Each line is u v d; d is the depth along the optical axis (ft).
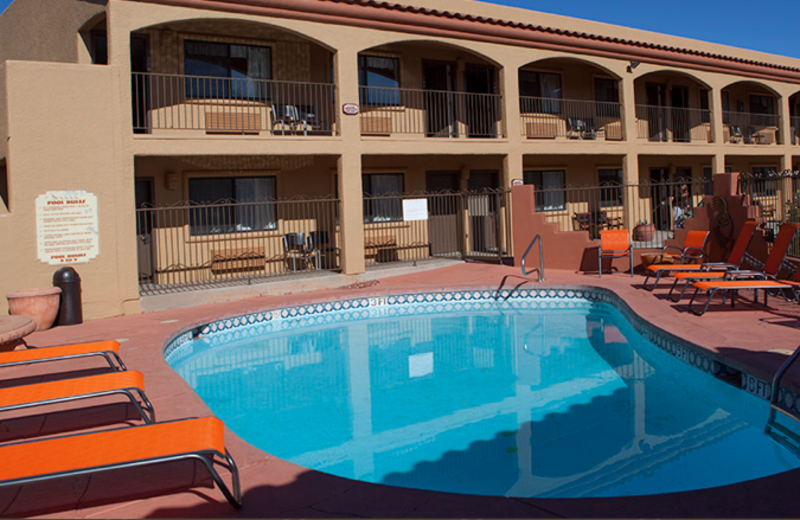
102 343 18.21
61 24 37.93
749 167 71.92
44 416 15.37
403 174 50.65
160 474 11.63
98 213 31.40
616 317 31.48
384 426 16.98
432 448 15.16
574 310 34.01
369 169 48.60
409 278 41.50
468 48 44.83
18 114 29.43
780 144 66.85
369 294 35.45
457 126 51.60
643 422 16.33
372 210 49.03
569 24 53.78
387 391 20.35
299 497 10.34
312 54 45.03
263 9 36.29
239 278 39.93
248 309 31.99
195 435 10.46
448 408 18.30
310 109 44.86
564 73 56.75
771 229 31.76
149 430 10.76
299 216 45.29
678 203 64.34
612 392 19.24
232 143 35.81
